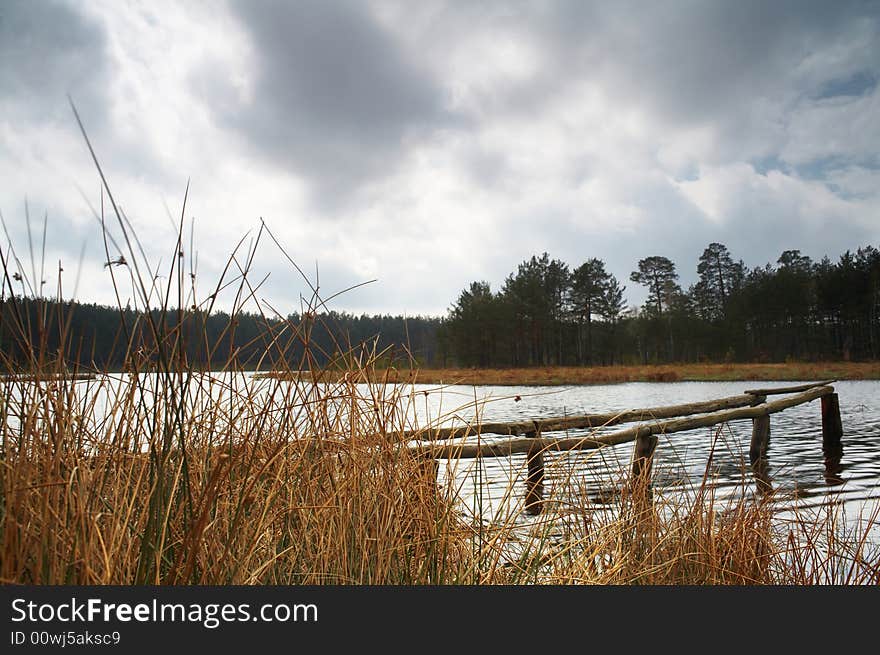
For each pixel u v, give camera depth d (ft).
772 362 269.03
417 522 8.77
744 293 294.66
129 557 5.69
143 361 6.27
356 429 8.61
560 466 12.09
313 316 8.04
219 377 7.19
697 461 27.58
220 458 6.00
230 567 6.28
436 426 9.75
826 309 270.67
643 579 10.53
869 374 167.84
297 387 7.94
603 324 290.35
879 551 12.48
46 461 5.16
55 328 5.54
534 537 9.96
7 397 5.26
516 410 73.36
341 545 7.78
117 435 6.10
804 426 46.57
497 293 284.61
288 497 7.78
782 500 14.24
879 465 27.81
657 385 156.25
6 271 5.31
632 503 11.82
